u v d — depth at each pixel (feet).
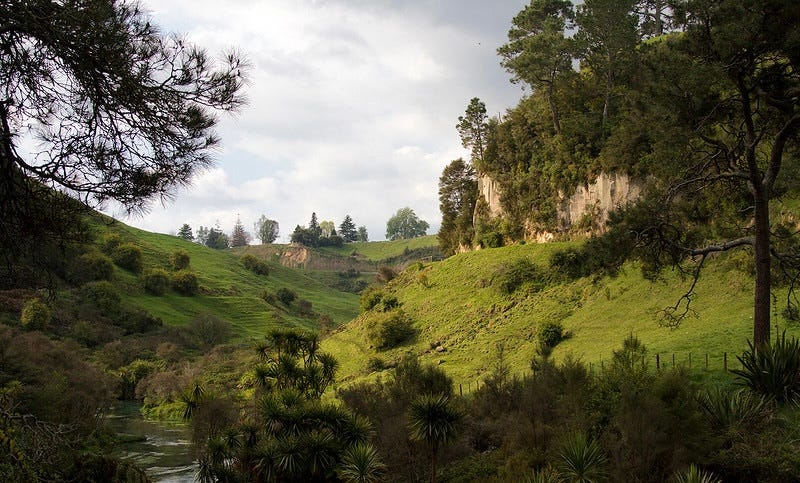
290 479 59.88
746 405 53.93
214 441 69.41
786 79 64.44
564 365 72.49
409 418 56.85
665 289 135.85
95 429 106.52
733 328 95.25
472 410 75.82
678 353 87.81
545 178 219.41
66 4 28.07
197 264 459.73
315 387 80.02
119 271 340.80
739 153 72.59
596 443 49.47
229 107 33.01
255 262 513.04
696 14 66.23
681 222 74.33
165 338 267.39
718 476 45.60
